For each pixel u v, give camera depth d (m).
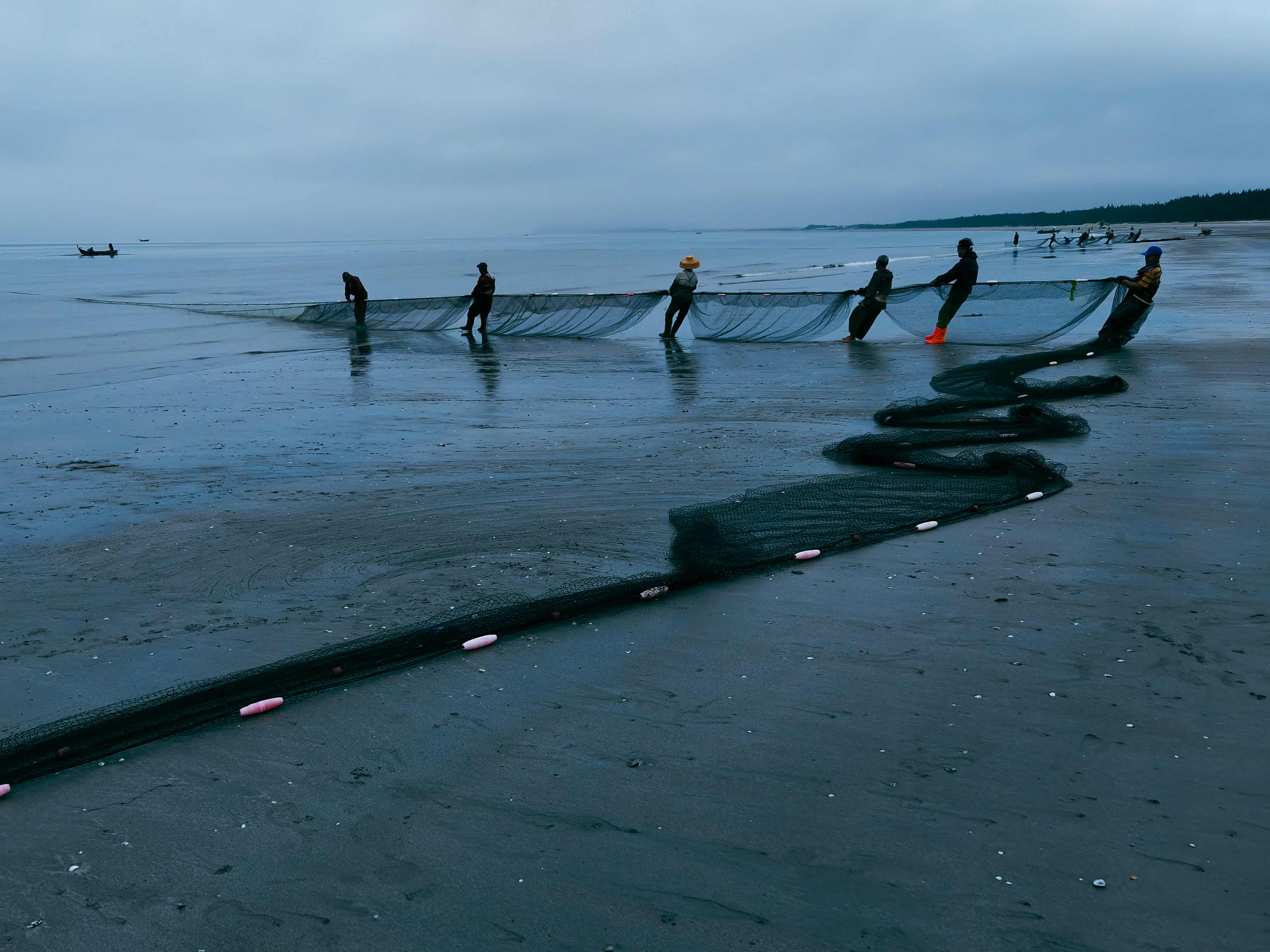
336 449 8.33
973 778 3.12
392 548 5.62
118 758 3.40
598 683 3.90
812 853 2.76
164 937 2.48
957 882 2.62
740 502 5.86
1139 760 3.20
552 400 10.82
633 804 3.03
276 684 3.78
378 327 19.73
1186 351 13.16
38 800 3.14
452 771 3.25
